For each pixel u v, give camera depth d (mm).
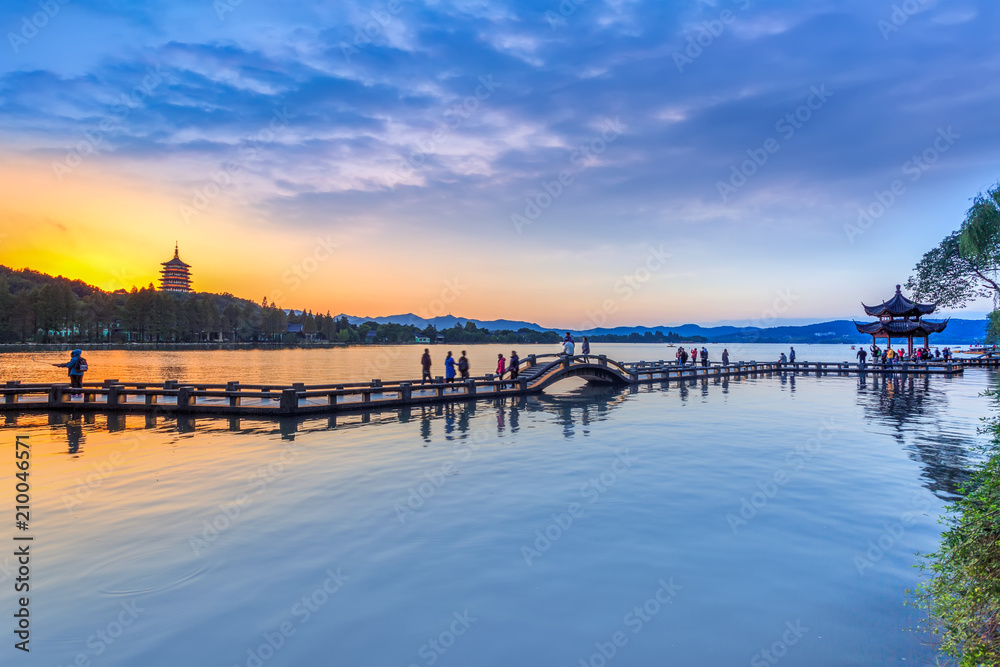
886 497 10250
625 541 8117
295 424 19203
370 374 52500
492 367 63125
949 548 5969
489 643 5457
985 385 35594
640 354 133625
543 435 16906
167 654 5242
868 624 5793
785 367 51562
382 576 6926
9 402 22156
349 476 11742
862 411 22672
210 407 21578
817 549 7809
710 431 17625
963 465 12773
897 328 49250
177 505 9656
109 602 6219
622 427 18547
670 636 5578
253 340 175500
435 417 21156
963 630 5172
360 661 5152
